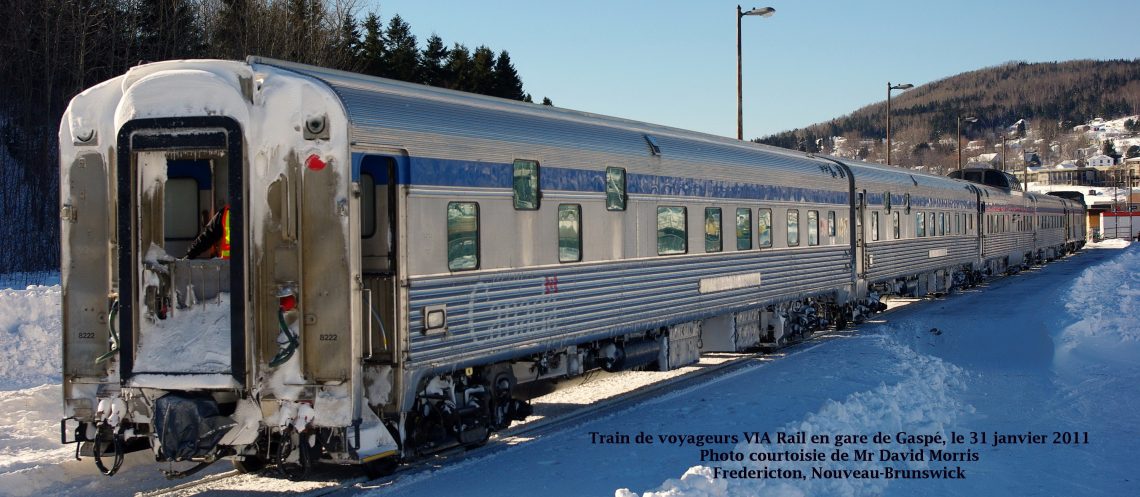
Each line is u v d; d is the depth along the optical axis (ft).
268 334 23.72
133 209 23.67
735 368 48.21
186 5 110.01
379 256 26.43
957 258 92.73
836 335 61.93
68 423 31.89
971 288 101.50
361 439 24.09
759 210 49.60
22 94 106.22
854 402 35.70
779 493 23.58
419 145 26.53
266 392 23.72
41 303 47.21
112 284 24.76
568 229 33.78
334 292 23.67
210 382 23.29
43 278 72.13
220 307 23.59
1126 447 32.22
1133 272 90.58
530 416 35.78
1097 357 50.93
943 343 62.03
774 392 40.06
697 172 43.09
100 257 24.88
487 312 29.37
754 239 48.93
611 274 36.32
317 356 23.80
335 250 23.67
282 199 23.65
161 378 23.43
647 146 39.34
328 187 23.71
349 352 23.63
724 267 45.55
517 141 30.91
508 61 177.47
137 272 23.71
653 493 21.90
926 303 85.81
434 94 29.09
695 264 42.73
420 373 26.50
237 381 23.16
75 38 98.43
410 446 26.91
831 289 59.62
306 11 112.88
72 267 25.07
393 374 25.85
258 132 23.68
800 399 38.14
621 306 36.99
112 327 24.59
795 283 54.03
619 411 36.27
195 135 23.44
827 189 59.11
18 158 105.40
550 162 32.68
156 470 27.81
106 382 24.79
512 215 30.66
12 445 29.40
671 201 40.91
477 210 29.01
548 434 32.30
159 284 23.81
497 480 26.09
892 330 65.26
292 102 23.76
